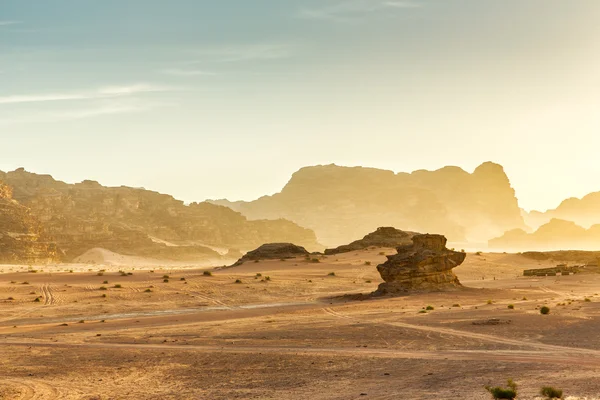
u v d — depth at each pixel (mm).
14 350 53344
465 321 62406
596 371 36156
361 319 68125
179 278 136000
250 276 137375
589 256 197875
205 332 61562
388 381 36562
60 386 38750
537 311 70000
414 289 102125
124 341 57250
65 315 86812
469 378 35688
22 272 174000
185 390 37156
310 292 117062
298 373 40531
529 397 29688
